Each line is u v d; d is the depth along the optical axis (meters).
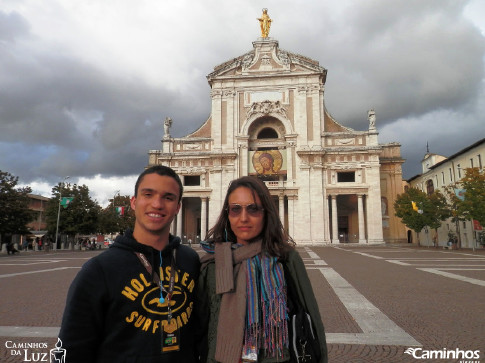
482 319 8.48
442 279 15.51
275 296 2.69
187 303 2.69
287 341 2.66
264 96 58.28
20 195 44.56
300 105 57.19
